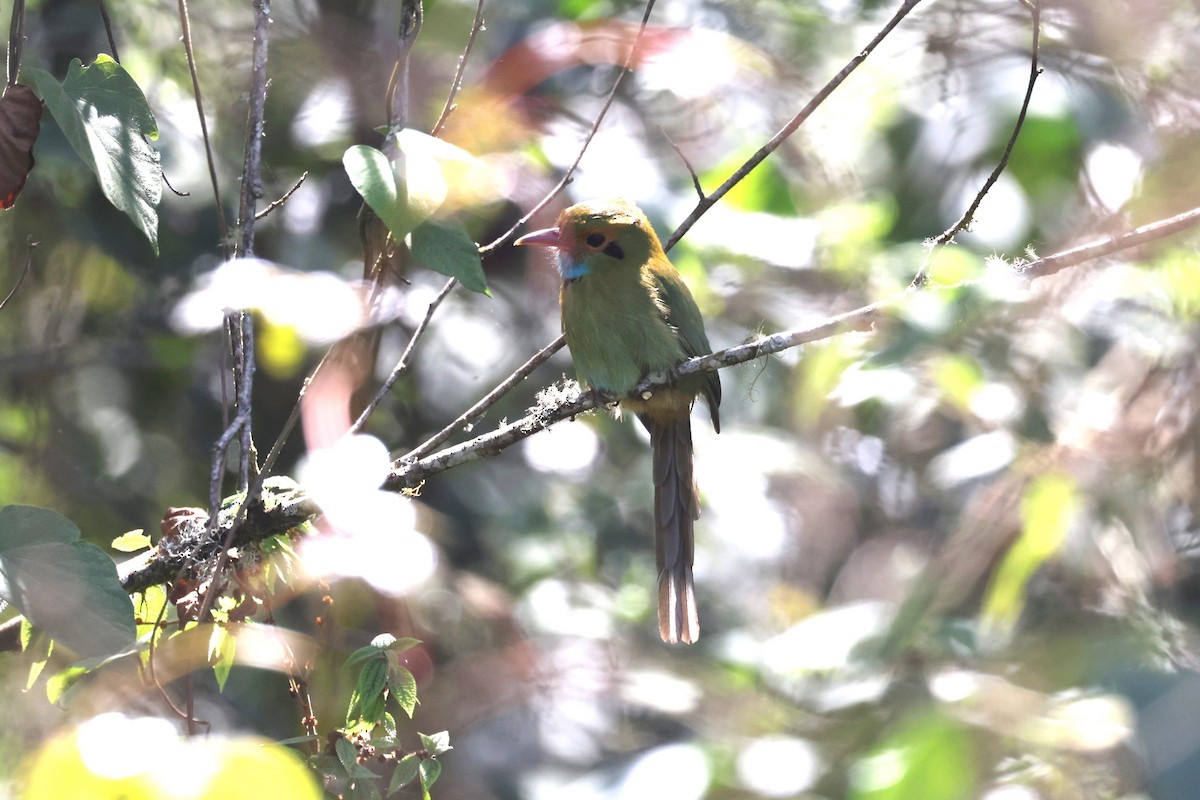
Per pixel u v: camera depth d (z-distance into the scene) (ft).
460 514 41.16
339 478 19.74
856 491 40.01
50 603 17.87
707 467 38.78
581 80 39.50
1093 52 34.40
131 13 37.91
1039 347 32.04
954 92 37.24
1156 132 33.65
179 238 37.29
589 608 39.47
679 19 39.83
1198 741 17.20
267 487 22.80
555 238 31.01
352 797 19.49
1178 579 28.94
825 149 38.88
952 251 31.30
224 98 38.19
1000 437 30.83
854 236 36.22
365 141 38.60
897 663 26.43
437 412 39.70
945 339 30.50
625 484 43.32
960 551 29.22
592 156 37.63
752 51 38.91
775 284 38.42
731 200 37.55
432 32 38.88
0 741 26.73
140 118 20.08
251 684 35.37
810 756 25.52
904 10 23.31
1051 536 27.27
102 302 40.01
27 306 38.86
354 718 20.11
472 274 18.97
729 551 42.19
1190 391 29.73
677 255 37.83
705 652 35.76
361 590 29.48
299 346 32.89
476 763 35.76
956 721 19.17
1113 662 19.42
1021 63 35.53
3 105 20.38
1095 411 30.73
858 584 39.24
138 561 23.04
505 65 36.70
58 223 37.60
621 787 26.13
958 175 36.50
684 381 29.91
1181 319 30.40
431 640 36.96
